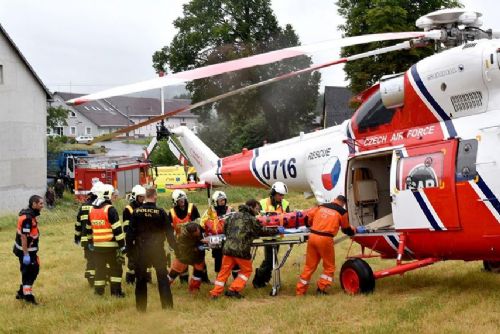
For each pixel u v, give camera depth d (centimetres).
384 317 695
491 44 721
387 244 829
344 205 848
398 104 817
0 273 1106
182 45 4475
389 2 2528
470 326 644
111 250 873
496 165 691
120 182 3125
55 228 1923
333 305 765
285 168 1002
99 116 8131
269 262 910
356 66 2647
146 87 594
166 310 778
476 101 730
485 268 921
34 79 3106
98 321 743
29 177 3077
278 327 680
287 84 4472
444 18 756
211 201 999
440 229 745
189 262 896
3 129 2970
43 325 731
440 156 745
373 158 889
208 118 4594
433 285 859
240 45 4409
